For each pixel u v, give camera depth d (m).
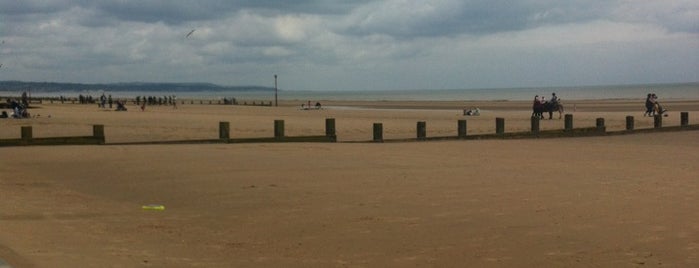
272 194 12.23
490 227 9.55
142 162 16.77
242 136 28.81
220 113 56.91
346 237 9.05
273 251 8.38
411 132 31.44
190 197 12.08
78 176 14.67
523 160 17.81
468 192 12.38
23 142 20.75
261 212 10.72
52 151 19.12
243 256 8.12
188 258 8.00
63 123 38.47
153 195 12.33
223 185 13.26
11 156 18.05
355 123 38.94
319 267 7.67
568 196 11.95
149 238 9.02
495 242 8.73
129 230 9.49
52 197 12.13
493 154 19.45
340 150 20.09
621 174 14.91
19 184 13.62
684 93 165.75
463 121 25.84
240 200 11.72
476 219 10.06
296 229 9.54
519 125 37.16
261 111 62.84
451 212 10.57
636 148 22.09
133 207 11.24
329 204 11.28
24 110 45.16
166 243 8.75
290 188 12.85
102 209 11.05
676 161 17.89
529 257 8.02
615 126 36.88
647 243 8.62
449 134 29.92
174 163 16.53
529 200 11.55
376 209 10.84
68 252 8.04
